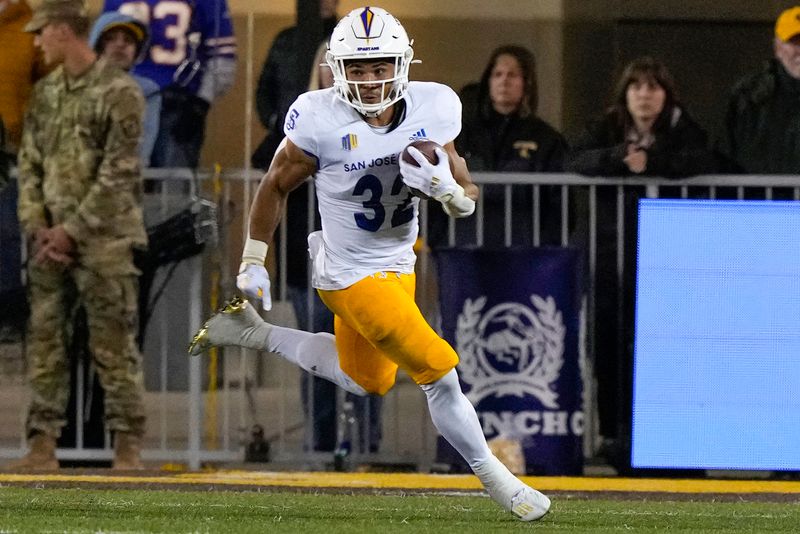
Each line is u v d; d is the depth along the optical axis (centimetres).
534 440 2381
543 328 2389
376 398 2525
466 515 1770
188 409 2552
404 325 1595
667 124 2509
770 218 2380
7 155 2511
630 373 2388
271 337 1803
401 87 1605
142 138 2483
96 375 2500
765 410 2384
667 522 1755
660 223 2381
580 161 2519
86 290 2416
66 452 2497
